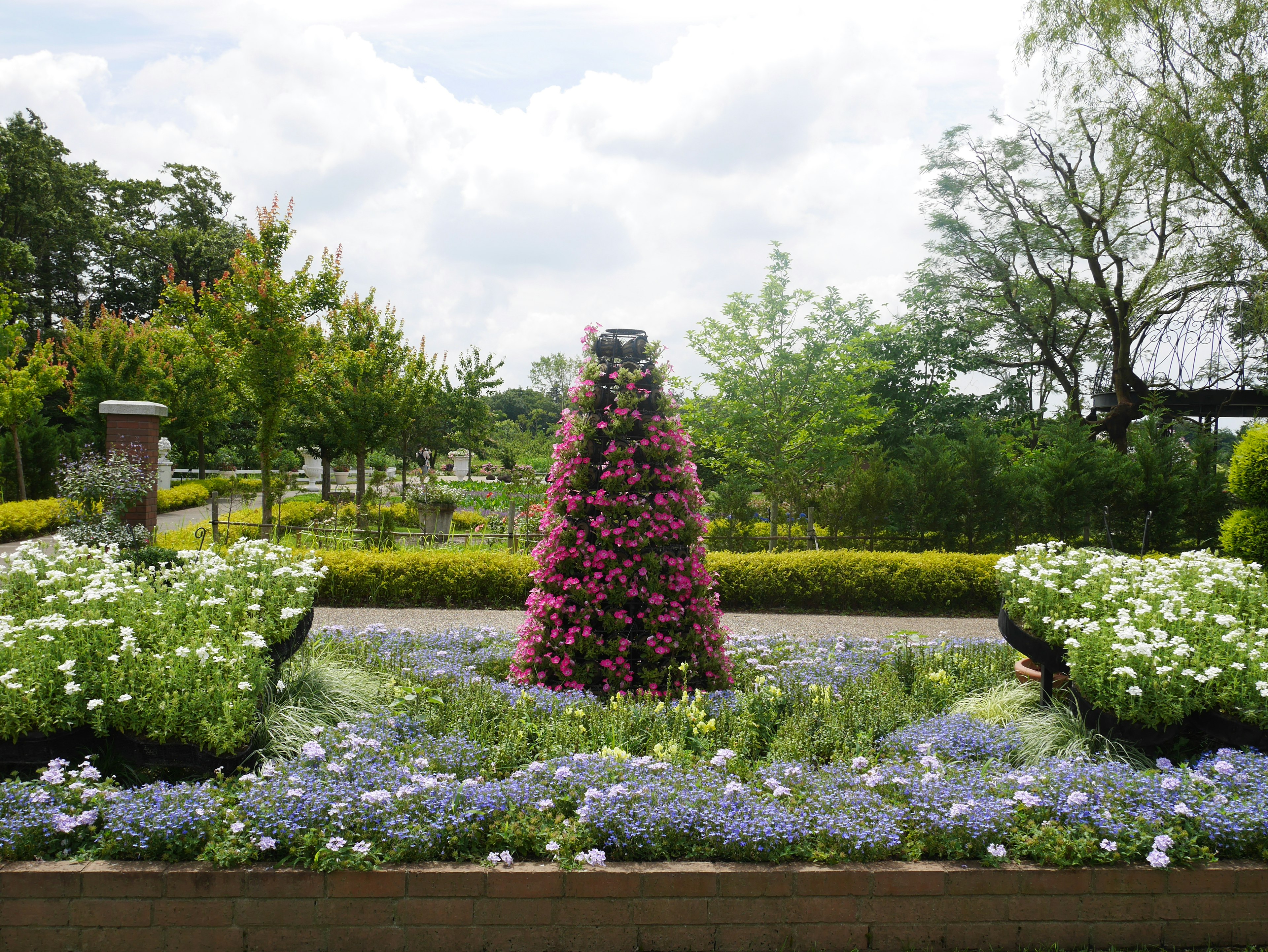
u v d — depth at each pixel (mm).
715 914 2578
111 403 10922
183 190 37688
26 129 29125
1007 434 18984
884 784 3201
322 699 4062
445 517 13914
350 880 2520
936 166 21969
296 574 4441
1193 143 14992
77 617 3584
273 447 13789
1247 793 3068
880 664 5516
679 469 5082
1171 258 17062
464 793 2869
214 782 3143
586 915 2553
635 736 3914
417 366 18406
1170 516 11961
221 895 2502
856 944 2611
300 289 13273
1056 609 4309
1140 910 2686
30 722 3129
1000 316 22266
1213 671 3436
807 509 14414
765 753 3920
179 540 11141
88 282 34969
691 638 4887
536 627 4906
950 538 12156
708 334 15289
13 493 17016
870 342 17391
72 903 2488
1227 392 19312
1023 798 2938
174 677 3244
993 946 2643
